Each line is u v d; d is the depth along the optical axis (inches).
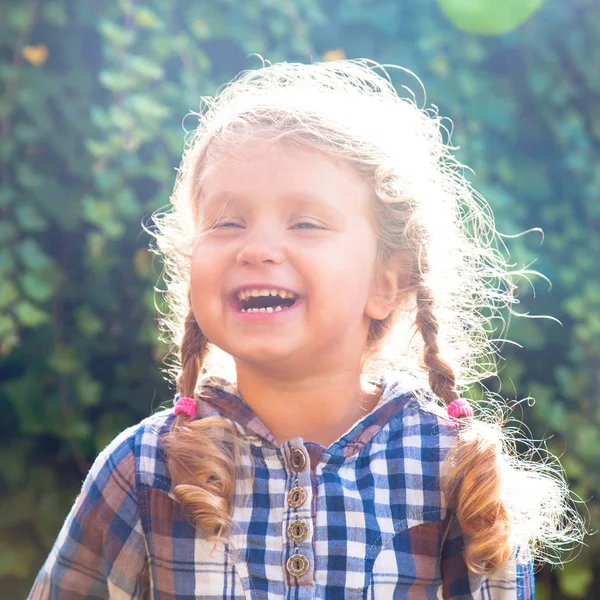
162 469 60.7
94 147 104.5
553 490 70.1
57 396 107.7
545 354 127.8
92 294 110.0
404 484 60.5
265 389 61.1
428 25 123.6
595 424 125.0
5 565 108.3
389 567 58.1
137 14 108.5
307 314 57.6
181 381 65.6
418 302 66.6
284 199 58.2
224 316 58.1
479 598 61.5
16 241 106.2
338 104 63.2
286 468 59.8
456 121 124.0
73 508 63.8
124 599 61.2
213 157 61.4
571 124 130.1
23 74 106.4
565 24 132.5
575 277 126.0
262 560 57.7
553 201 132.0
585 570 123.7
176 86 114.1
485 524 59.9
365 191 61.1
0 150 104.6
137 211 108.0
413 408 63.8
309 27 121.3
